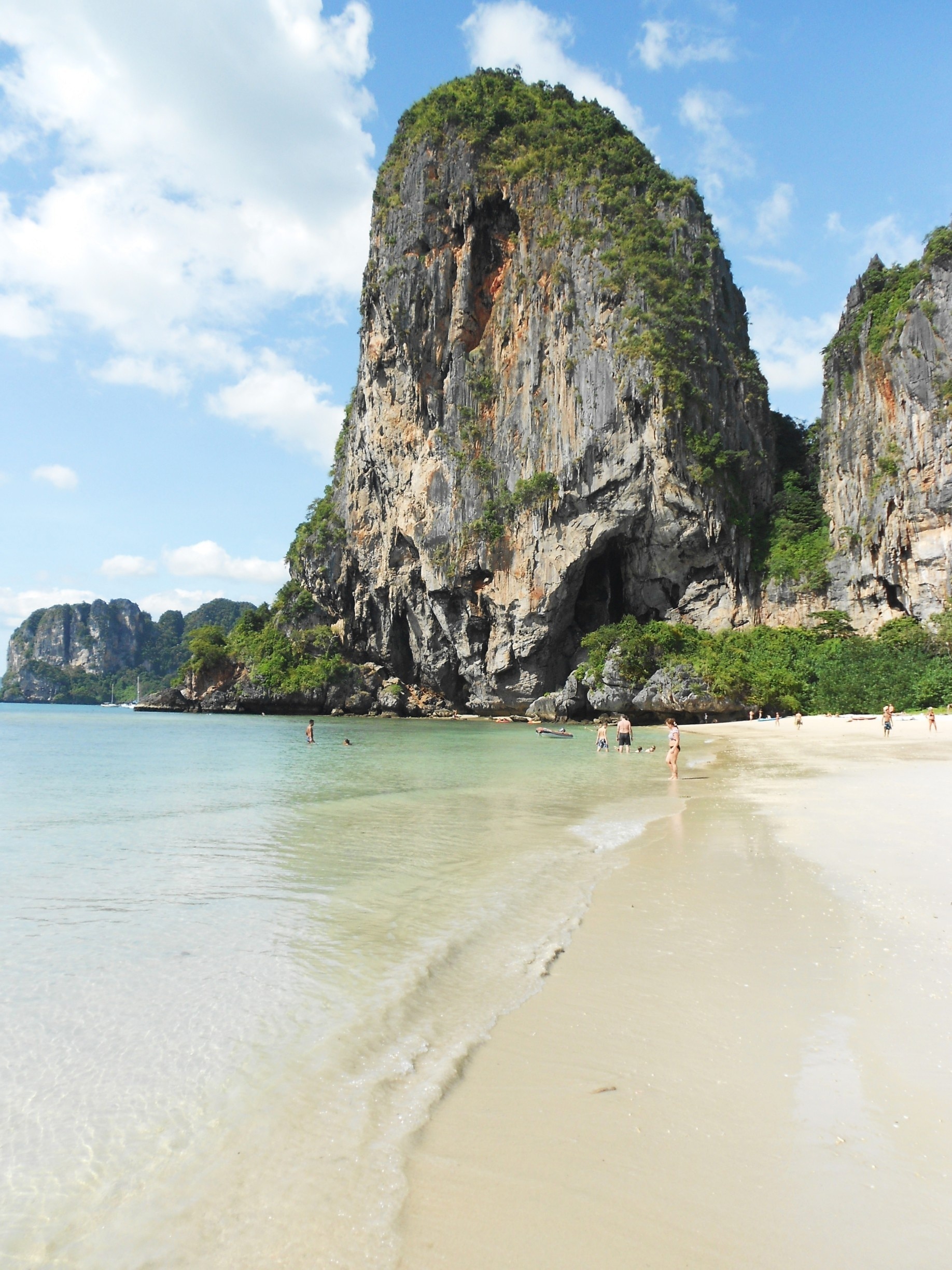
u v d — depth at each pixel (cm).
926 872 902
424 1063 488
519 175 7306
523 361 7081
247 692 8300
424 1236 335
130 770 2569
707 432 6072
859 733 3741
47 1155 400
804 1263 312
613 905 823
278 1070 481
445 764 2803
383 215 7988
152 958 683
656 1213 346
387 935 742
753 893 846
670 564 6328
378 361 7862
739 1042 501
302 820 1454
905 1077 448
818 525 6041
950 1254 316
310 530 8731
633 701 5634
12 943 725
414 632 8000
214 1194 367
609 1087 454
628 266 6381
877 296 5653
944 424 4891
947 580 4850
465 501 7181
